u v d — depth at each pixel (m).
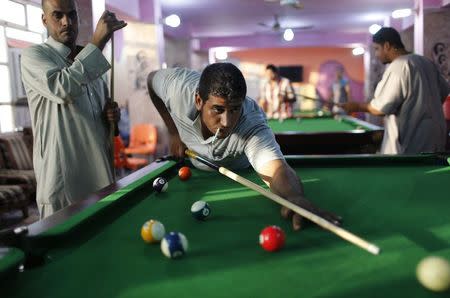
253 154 1.76
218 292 0.90
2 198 4.07
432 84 3.39
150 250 1.15
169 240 1.08
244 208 1.55
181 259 1.08
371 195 1.71
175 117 2.17
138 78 7.54
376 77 11.51
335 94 13.77
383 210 1.50
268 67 7.29
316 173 2.16
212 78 1.53
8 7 5.40
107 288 0.93
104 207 1.41
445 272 0.85
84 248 1.17
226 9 8.65
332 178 2.04
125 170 7.00
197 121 1.94
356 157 2.33
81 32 5.24
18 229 1.09
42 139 2.27
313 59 14.97
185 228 1.34
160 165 2.19
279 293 0.88
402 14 7.51
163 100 2.26
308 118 6.02
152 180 1.89
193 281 0.95
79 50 2.46
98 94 2.46
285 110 7.57
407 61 3.32
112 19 2.24
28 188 4.43
